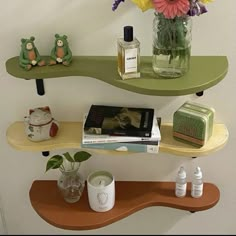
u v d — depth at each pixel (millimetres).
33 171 1538
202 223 1639
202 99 1351
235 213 1598
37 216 1669
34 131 1303
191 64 1232
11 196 1603
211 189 1498
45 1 1200
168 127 1370
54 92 1360
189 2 1057
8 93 1362
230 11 1194
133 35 1206
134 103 1367
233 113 1367
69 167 1435
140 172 1524
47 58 1261
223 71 1197
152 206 1504
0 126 1430
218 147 1285
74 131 1365
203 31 1229
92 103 1377
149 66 1232
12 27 1239
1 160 1507
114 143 1260
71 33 1248
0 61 1297
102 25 1232
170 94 1131
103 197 1391
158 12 1080
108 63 1245
